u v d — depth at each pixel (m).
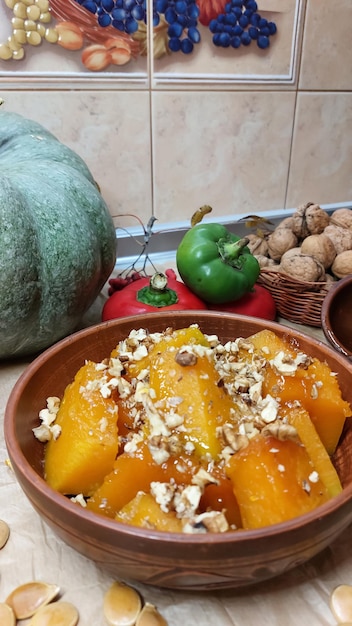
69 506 0.30
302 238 0.86
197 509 0.33
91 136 0.89
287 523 0.29
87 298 0.64
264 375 0.43
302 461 0.33
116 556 0.30
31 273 0.56
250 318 0.50
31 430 0.40
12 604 0.35
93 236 0.63
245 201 1.09
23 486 0.33
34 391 0.41
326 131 1.09
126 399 0.40
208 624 0.34
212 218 1.06
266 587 0.36
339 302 0.61
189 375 0.38
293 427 0.34
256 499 0.32
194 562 0.28
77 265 0.60
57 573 0.37
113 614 0.34
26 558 0.39
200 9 0.86
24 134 0.70
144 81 0.88
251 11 0.90
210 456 0.36
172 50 0.87
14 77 0.80
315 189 1.16
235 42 0.91
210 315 0.50
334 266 0.79
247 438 0.36
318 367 0.42
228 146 1.01
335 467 0.40
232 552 0.28
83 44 0.81
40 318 0.61
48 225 0.58
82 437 0.36
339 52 1.02
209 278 0.69
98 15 0.80
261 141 1.04
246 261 0.71
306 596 0.36
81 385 0.40
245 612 0.35
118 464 0.35
